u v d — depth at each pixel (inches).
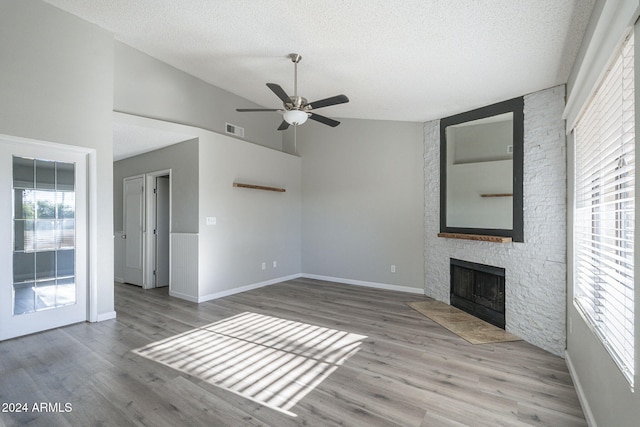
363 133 224.5
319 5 93.7
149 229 211.3
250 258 211.8
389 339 125.2
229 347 116.4
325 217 242.1
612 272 67.4
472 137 158.6
